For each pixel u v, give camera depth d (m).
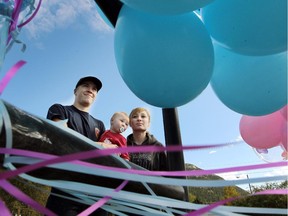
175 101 1.17
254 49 1.13
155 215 0.87
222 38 1.16
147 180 0.70
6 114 0.70
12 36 0.76
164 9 1.00
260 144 1.70
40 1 0.83
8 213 0.56
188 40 1.10
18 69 0.63
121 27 1.16
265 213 0.82
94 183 0.98
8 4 0.77
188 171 0.79
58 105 1.87
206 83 1.18
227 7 1.08
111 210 0.91
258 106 1.34
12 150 0.64
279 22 1.03
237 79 1.32
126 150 0.60
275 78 1.30
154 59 1.08
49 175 0.88
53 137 0.86
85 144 0.95
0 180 0.57
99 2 1.20
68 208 1.51
